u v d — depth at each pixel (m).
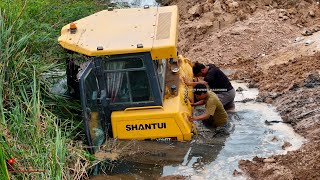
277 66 12.20
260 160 8.38
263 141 8.95
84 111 8.11
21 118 8.21
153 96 8.57
